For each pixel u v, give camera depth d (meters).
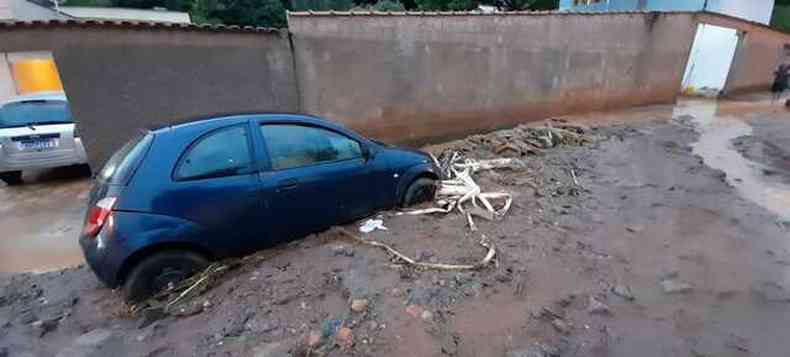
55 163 6.69
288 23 7.34
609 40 11.70
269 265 3.66
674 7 18.05
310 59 7.57
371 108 8.48
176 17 23.41
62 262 4.30
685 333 2.92
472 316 3.00
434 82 9.05
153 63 6.29
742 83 15.73
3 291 3.65
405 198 4.87
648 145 8.66
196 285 3.33
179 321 3.04
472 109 9.80
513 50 9.96
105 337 2.92
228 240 3.52
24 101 6.90
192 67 6.58
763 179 6.51
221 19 25.64
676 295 3.36
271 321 2.98
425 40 8.66
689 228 4.65
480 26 9.27
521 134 9.00
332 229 4.21
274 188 3.67
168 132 3.32
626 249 4.12
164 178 3.19
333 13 7.55
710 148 8.50
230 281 3.46
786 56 16.62
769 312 3.17
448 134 9.65
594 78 11.88
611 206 5.32
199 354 2.70
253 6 26.00
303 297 3.24
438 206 4.99
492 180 6.28
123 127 6.34
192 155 3.33
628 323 3.01
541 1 29.05
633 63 12.48
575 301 3.23
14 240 4.82
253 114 3.75
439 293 3.24
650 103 13.48
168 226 3.17
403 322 2.91
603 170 6.98
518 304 3.16
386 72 8.40
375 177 4.44
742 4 17.70
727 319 3.08
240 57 6.92
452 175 6.27
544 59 10.61
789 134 9.58
